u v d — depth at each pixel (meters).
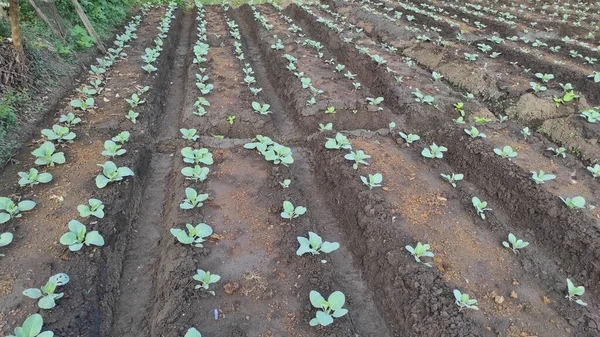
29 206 4.41
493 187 5.51
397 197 5.08
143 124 6.52
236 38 10.55
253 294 3.82
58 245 4.08
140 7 13.12
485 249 4.47
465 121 7.02
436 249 4.38
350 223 4.98
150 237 4.87
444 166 5.81
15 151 5.41
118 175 4.97
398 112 7.33
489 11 13.94
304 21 12.99
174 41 10.91
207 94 7.45
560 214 4.74
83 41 8.26
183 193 5.02
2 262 3.86
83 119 6.36
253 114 6.89
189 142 6.12
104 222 4.45
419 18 12.78
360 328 3.94
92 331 3.58
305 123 6.91
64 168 5.19
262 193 5.07
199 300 3.72
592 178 5.43
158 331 3.56
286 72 8.35
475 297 3.91
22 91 6.24
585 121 6.66
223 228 4.54
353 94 7.62
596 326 3.71
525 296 3.98
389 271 4.19
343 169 5.48
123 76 7.90
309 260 4.14
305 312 3.68
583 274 4.33
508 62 9.20
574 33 12.16
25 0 7.63
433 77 8.29
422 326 3.68
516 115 7.46
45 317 3.43
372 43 10.13
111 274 4.18
